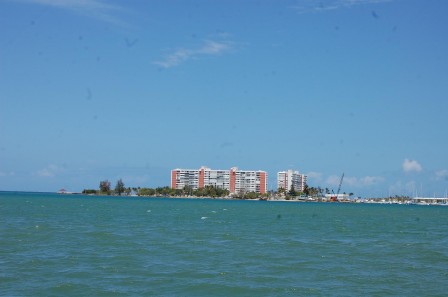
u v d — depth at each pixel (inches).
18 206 6820.9
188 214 5816.9
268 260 1967.3
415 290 1473.9
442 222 5408.5
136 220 4365.2
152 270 1691.7
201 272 1674.5
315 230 3651.6
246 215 5974.4
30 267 1695.4
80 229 3161.9
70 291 1375.5
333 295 1391.5
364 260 2027.6
